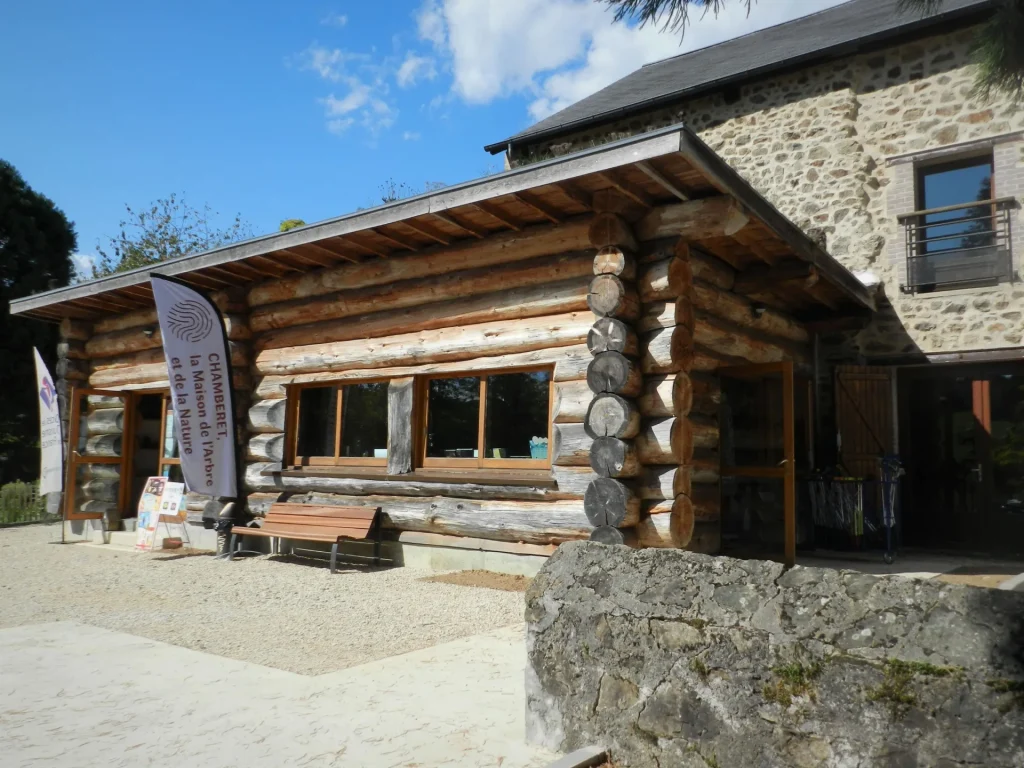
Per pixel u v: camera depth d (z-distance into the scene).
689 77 12.38
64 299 10.61
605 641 3.10
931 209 9.47
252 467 9.44
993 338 8.91
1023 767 2.05
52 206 23.02
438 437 8.03
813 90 10.49
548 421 7.15
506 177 6.19
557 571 3.39
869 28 10.35
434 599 6.48
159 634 5.45
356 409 8.75
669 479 6.21
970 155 9.41
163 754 3.24
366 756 3.20
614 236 6.32
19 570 8.48
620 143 5.55
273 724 3.59
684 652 2.85
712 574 2.95
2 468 20.11
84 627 5.68
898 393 9.91
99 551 10.04
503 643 5.08
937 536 9.52
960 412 9.54
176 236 23.72
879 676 2.36
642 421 6.40
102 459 11.30
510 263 7.38
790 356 9.26
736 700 2.66
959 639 2.27
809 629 2.56
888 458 8.48
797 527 9.00
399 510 8.06
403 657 4.76
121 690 4.12
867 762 2.33
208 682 4.26
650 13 4.23
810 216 10.34
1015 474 9.12
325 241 7.68
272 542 9.42
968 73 9.10
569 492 6.75
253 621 5.83
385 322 8.29
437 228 7.30
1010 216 8.92
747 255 7.38
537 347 7.11
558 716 3.23
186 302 8.88
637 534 6.29
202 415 9.03
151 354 11.10
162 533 10.76
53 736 3.46
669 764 2.81
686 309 6.46
